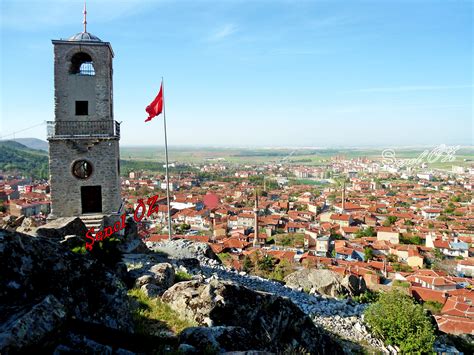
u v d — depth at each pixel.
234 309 13.34
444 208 158.75
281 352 12.97
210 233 116.94
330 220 137.00
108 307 9.72
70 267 9.22
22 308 6.95
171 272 19.25
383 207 165.00
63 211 27.48
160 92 30.77
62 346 6.98
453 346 24.36
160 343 10.34
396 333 20.97
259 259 64.25
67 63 27.45
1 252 7.93
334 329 21.20
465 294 62.03
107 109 28.05
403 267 85.56
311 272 31.72
